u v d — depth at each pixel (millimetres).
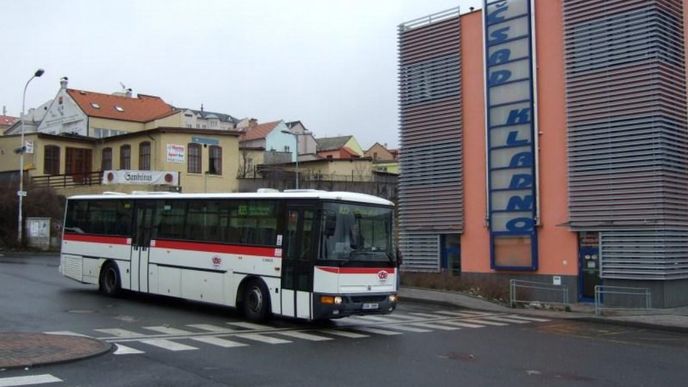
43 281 22578
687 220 21984
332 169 63906
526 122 24266
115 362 9516
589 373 9844
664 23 21578
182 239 17109
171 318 15055
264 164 65000
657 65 20938
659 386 8961
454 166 26516
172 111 68312
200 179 47094
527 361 10812
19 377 8367
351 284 13883
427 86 27688
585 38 22625
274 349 11242
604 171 21984
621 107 21656
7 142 50688
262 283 14875
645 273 20922
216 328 13680
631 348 12906
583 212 22438
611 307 21312
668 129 21391
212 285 16094
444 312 19328
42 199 42781
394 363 10211
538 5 24359
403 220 28219
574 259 22969
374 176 63125
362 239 14375
